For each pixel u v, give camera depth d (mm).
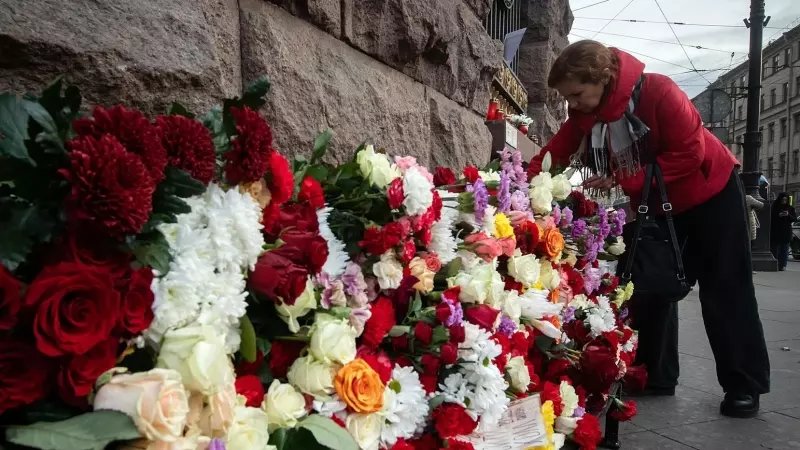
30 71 1240
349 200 1606
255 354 1131
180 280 978
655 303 3371
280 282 1136
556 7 8617
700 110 16109
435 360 1515
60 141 876
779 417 3227
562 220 2660
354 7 2484
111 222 837
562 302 2545
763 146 60750
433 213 1676
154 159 913
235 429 1007
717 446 2805
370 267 1589
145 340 965
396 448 1389
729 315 3166
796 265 17641
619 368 2621
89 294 831
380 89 2662
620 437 2920
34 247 877
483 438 1737
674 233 3045
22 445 793
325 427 1157
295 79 2051
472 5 3820
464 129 3641
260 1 1968
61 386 827
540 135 8219
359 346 1452
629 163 2996
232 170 1126
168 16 1502
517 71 8281
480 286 1735
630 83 2854
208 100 1574
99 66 1324
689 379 4059
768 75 59469
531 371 2016
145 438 862
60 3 1289
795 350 4918
